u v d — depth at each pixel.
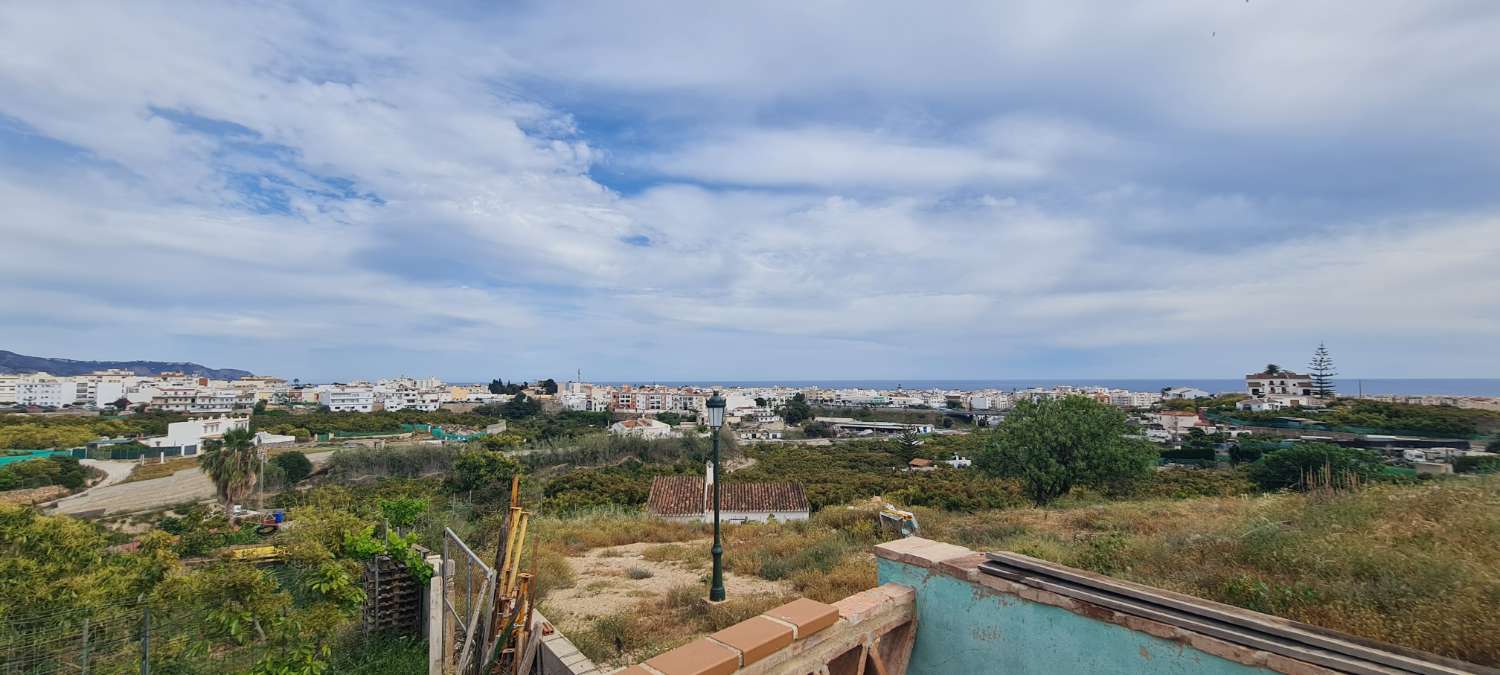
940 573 2.92
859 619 2.71
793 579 9.29
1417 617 3.92
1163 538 7.59
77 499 37.50
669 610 8.13
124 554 8.09
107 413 83.31
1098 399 18.31
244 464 37.59
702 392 143.25
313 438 63.97
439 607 6.54
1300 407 55.16
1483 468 9.52
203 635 5.95
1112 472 17.05
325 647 6.08
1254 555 5.99
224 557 6.63
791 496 27.67
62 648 5.79
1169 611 2.23
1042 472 17.11
